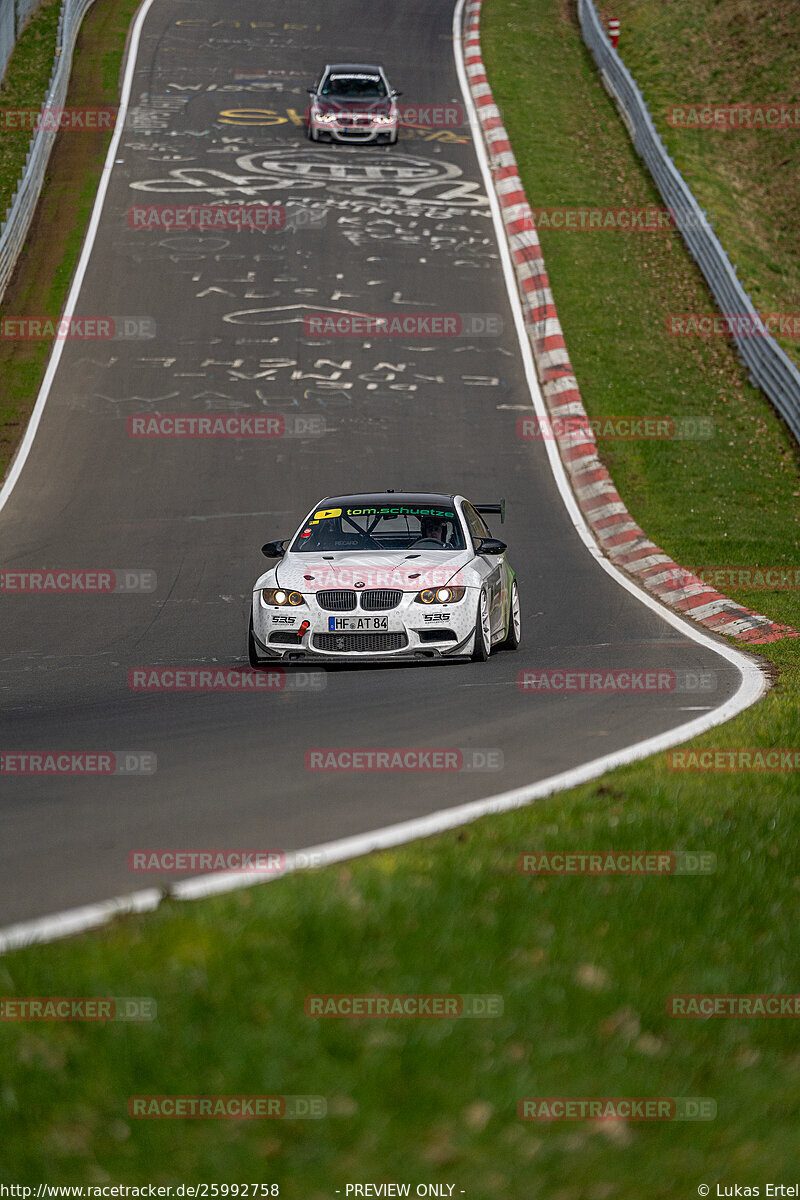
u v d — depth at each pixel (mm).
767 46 171375
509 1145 12375
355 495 48312
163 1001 14305
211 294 108812
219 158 138375
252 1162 12156
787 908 18281
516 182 133250
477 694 36281
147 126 146125
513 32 180375
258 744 29875
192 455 83188
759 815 22609
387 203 128125
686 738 30672
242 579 60656
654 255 120188
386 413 90625
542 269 115125
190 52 171125
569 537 70250
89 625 51688
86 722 33219
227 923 16203
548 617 52938
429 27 183750
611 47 163250
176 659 44594
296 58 170375
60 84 148500
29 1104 12789
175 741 30359
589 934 16844
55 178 131875
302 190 130500
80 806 24312
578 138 146750
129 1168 12172
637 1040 14281
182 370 96562
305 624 40469
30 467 81188
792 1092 13375
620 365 99188
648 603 55875
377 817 23391
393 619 40312
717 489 80438
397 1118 12688
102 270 112875
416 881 18125
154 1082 13102
